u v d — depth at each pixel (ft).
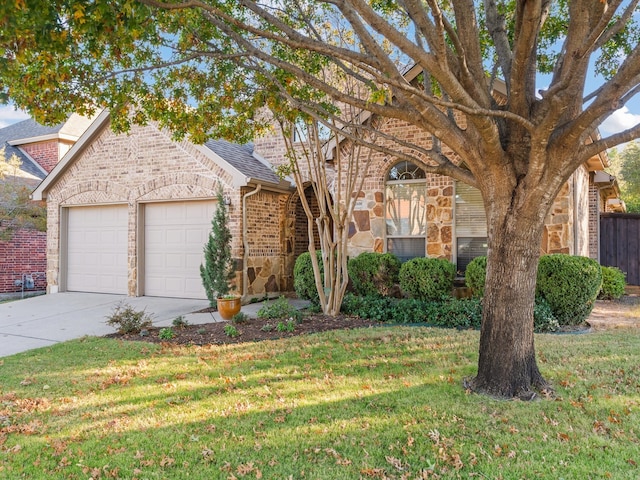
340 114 27.40
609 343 20.56
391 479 9.86
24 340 24.31
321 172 27.78
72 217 44.27
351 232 34.81
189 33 17.28
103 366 18.43
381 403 13.89
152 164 39.32
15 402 14.57
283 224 40.34
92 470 10.34
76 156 42.86
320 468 10.33
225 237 32.17
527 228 14.21
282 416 13.14
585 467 10.18
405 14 21.58
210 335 23.77
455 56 14.88
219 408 13.84
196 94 21.52
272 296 38.63
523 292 14.44
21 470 10.44
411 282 29.55
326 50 12.93
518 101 13.73
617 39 20.30
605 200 57.41
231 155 38.60
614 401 13.83
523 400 13.94
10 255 50.16
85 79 18.12
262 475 10.08
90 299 38.73
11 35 10.35
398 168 34.09
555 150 13.10
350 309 28.91
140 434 12.18
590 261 25.30
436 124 13.62
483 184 14.71
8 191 46.73
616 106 11.71
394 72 12.60
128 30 11.91
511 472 10.04
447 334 22.81
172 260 38.96
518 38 12.95
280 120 25.62
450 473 10.03
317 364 18.06
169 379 16.65
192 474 10.19
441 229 32.04
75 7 10.51
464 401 13.92
